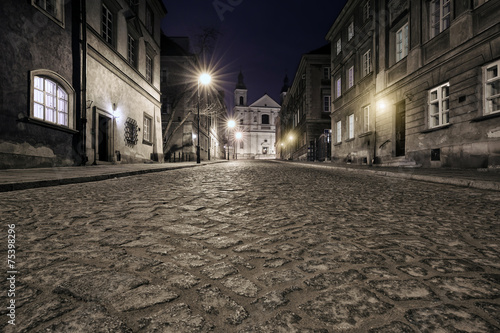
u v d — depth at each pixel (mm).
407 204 3959
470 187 5496
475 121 8344
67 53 10219
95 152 11594
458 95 8961
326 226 2768
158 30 19812
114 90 13227
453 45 9109
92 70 11406
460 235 2502
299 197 4531
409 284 1581
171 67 26109
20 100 8180
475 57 8312
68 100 10250
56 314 1252
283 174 9609
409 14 11547
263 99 80250
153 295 1428
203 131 30969
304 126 29641
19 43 8133
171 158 25562
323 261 1896
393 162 12680
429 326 1206
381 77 13898
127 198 4266
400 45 12805
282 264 1838
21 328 1146
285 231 2588
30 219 2895
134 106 15594
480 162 8172
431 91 10438
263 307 1339
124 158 14414
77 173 7188
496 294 1479
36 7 8648
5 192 4469
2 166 7637
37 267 1737
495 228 2723
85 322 1200
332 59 21953
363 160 16000
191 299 1400
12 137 7934
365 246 2199
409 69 11508
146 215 3156
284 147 52938
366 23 15656
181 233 2494
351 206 3801
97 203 3814
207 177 8273
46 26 9180
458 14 8969
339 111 20203
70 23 10391
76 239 2285
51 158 9469
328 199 4359
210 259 1909
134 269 1732
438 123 10328
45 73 8977
